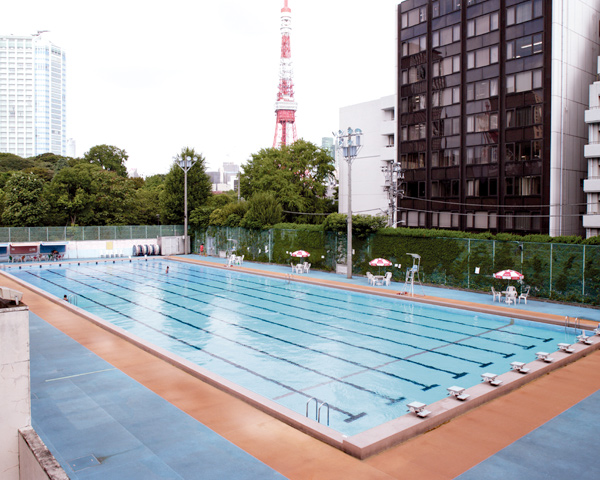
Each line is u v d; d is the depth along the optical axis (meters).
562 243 22.05
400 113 41.69
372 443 7.45
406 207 41.16
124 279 31.94
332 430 8.11
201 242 50.50
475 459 7.31
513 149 33.22
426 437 8.12
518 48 32.75
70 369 11.90
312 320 19.45
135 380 11.07
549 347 15.40
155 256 48.72
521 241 23.52
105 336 15.45
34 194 48.31
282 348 15.22
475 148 35.59
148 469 6.93
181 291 26.94
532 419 8.91
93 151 88.75
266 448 7.65
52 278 32.25
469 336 16.89
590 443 7.90
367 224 30.72
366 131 50.12
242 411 9.24
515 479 6.71
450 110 37.25
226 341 16.06
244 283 30.16
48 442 7.84
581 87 33.75
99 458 7.28
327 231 34.62
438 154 38.28
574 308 20.69
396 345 15.64
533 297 23.03
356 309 21.81
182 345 15.53
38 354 13.30
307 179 52.44
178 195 51.81
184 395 10.10
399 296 23.86
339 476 6.75
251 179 58.78
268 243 40.75
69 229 45.25
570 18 32.50
